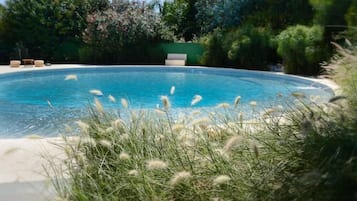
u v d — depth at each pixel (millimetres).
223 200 1784
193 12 24938
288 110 2525
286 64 14742
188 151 2186
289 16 19047
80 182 2117
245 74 15570
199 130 2469
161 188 1935
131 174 1976
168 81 14742
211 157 2029
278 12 19391
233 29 18766
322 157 1696
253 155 1943
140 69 17844
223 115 2975
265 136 2154
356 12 11461
